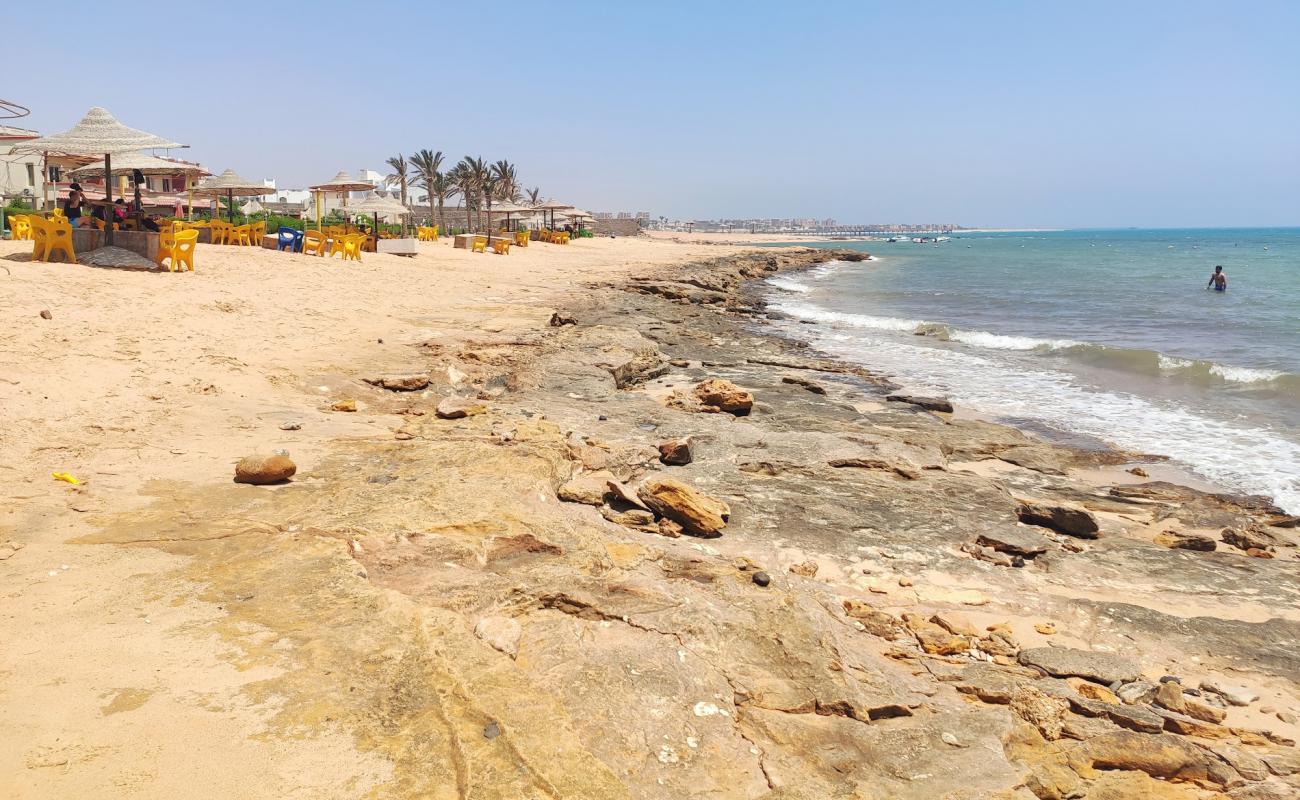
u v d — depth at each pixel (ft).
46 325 34.68
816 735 13.76
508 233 190.29
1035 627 20.76
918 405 46.78
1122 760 14.35
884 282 165.58
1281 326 86.74
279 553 17.02
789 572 22.35
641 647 15.46
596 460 27.66
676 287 104.42
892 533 25.93
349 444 26.40
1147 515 30.58
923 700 15.85
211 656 12.98
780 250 299.38
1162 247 444.55
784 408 42.68
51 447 23.00
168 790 9.97
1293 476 35.70
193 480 21.67
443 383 38.96
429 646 13.53
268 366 36.35
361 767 10.67
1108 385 55.16
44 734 10.84
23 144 54.90
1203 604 23.02
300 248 88.69
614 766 11.98
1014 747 14.51
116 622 13.93
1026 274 192.54
